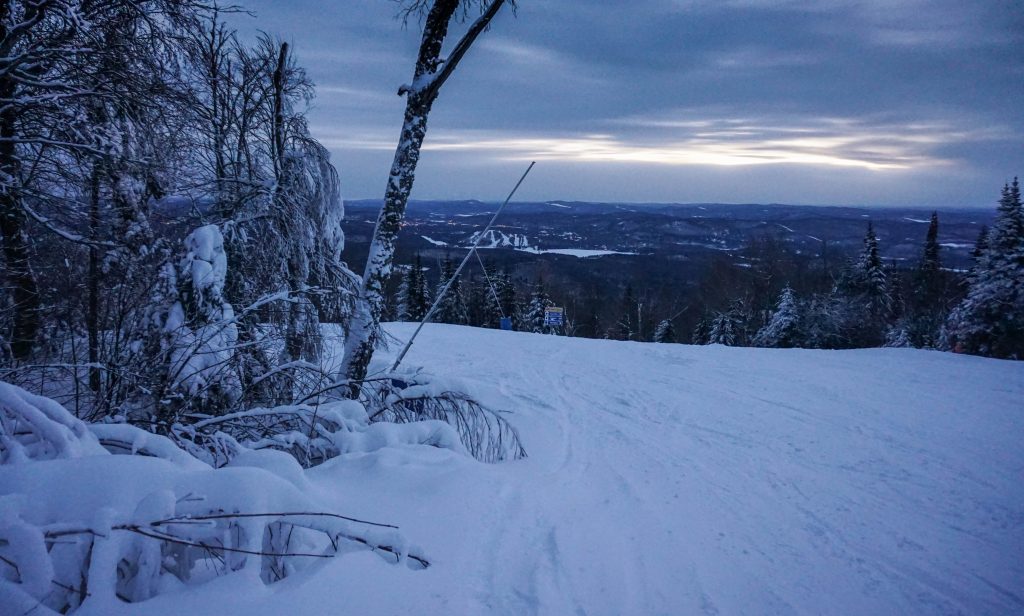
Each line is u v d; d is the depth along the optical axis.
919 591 4.09
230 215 8.82
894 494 5.95
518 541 3.99
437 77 7.35
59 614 2.11
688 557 4.39
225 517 2.56
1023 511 5.50
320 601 2.65
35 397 2.99
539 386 12.14
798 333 35.44
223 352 5.42
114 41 7.01
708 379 12.45
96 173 6.76
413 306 45.66
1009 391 10.52
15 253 6.20
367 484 4.12
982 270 23.48
